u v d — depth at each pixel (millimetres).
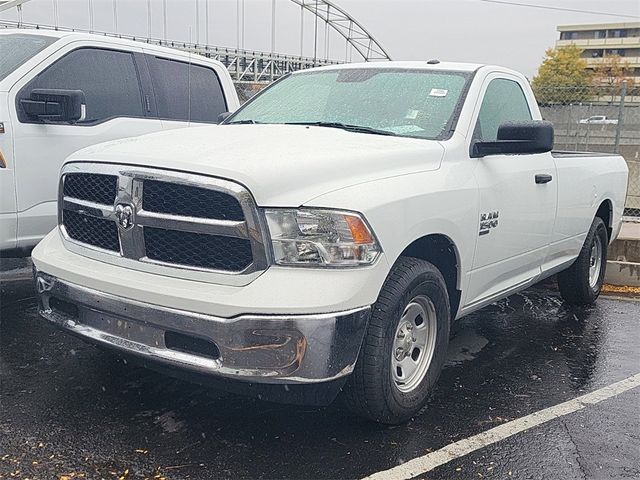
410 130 4188
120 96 6059
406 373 3674
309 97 4789
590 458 3396
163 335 3148
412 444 3447
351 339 3088
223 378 3023
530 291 7129
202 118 6887
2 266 6801
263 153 3322
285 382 2973
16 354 4469
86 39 5871
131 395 3879
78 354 4492
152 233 3258
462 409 3924
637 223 9875
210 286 3068
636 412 3992
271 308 2914
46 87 5434
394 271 3438
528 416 3869
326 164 3283
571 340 5430
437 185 3672
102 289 3295
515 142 4016
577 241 5844
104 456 3203
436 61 4883
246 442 3391
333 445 3398
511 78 4973
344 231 3064
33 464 3105
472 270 4125
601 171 6098
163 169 3170
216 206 3061
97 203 3473
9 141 5004
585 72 71875
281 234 3012
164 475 3064
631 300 6953
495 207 4230
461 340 5332
